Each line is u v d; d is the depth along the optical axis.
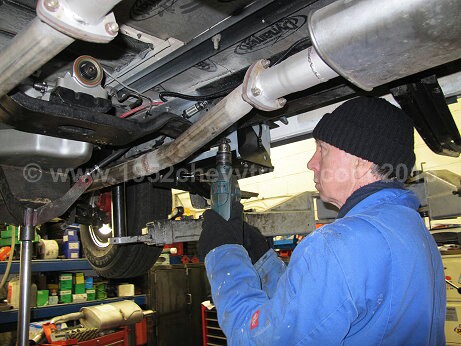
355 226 0.58
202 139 0.91
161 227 1.06
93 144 1.13
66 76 0.89
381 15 0.51
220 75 1.15
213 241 0.82
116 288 3.99
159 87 1.20
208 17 0.93
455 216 1.55
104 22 0.56
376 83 0.64
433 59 0.57
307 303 0.54
